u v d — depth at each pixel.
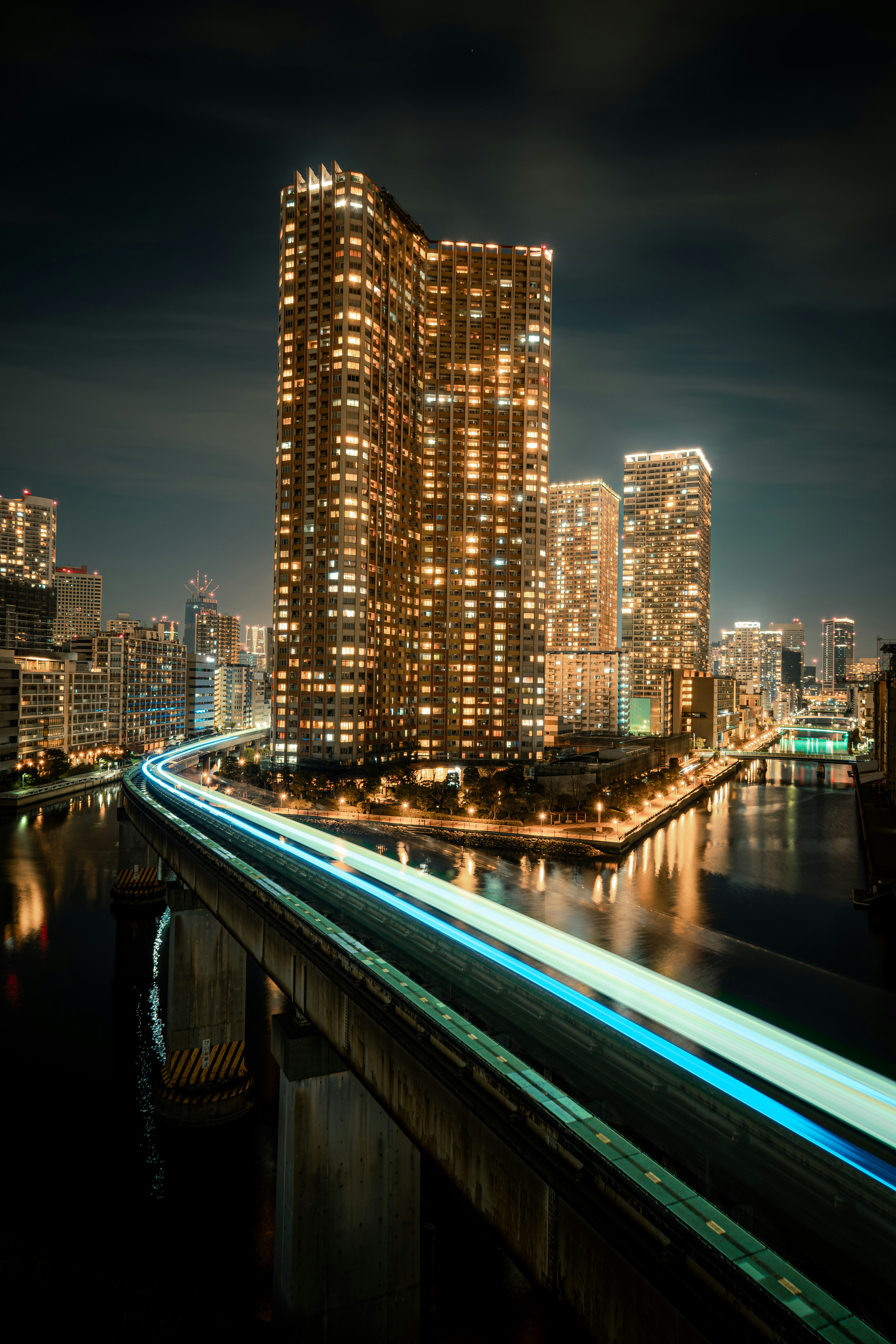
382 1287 38.50
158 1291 42.25
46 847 141.38
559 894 68.62
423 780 195.25
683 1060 30.73
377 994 32.38
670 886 120.56
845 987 52.91
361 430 187.25
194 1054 60.06
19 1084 62.38
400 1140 39.09
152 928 99.44
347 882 62.69
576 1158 21.56
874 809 183.12
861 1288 18.89
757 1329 16.39
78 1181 51.19
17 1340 37.81
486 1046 26.86
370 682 191.25
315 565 188.00
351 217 186.75
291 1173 36.38
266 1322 40.66
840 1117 26.61
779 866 138.00
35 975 83.62
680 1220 18.61
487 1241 47.00
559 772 181.50
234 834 81.44
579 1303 19.95
